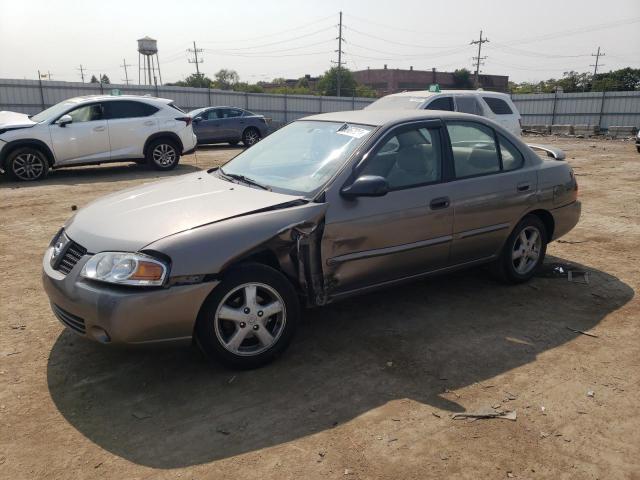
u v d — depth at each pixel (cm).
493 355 380
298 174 403
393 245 402
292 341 399
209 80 7775
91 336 326
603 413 314
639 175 1270
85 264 328
